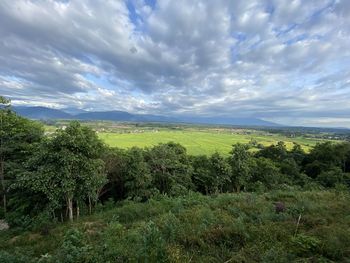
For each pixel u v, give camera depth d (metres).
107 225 13.13
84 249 6.69
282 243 7.55
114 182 31.45
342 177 41.38
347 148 55.81
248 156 43.28
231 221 9.48
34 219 17.00
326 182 41.62
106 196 31.34
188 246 7.88
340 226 8.81
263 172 43.31
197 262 6.74
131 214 15.45
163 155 35.50
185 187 33.56
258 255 6.82
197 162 43.41
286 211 11.42
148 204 17.61
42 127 28.86
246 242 7.93
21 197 20.67
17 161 24.17
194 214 11.30
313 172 53.16
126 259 6.58
